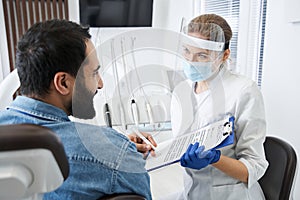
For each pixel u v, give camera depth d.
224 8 2.63
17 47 0.67
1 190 0.32
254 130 1.09
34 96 0.68
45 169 0.32
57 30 0.64
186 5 3.24
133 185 0.68
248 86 1.11
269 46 1.93
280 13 1.81
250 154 1.09
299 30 1.67
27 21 3.22
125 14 3.37
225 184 1.14
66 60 0.64
